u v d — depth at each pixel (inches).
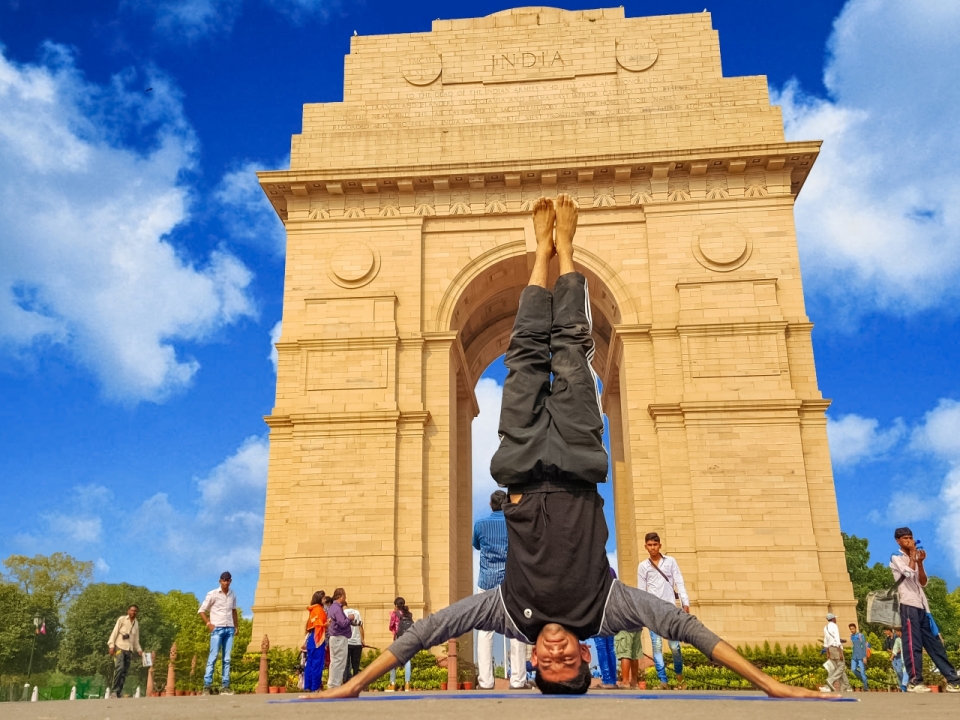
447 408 1448.1
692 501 1342.3
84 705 357.1
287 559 1357.0
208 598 935.0
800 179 1546.5
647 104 1593.3
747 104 1563.7
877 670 1254.9
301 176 1546.5
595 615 294.0
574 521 294.4
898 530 723.4
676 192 1518.2
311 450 1413.6
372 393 1444.4
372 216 1553.9
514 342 338.0
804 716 223.1
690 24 1638.8
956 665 1343.5
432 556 1374.3
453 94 1641.2
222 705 297.4
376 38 1692.9
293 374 1481.3
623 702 268.1
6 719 258.2
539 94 1622.8
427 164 1536.7
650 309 1466.5
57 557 4124.0
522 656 842.2
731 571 1298.0
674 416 1393.9
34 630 3757.4
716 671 1144.8
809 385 1403.8
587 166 1512.1
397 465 1403.8
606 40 1643.7
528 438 308.0
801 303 1446.9
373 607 1316.4
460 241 1541.6
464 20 1688.0
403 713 236.4
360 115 1642.5
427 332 1485.0
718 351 1417.3
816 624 1259.8
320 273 1529.3
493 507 813.9
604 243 1512.1
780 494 1333.7
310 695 322.0
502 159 1550.2
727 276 1462.8
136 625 1075.9
